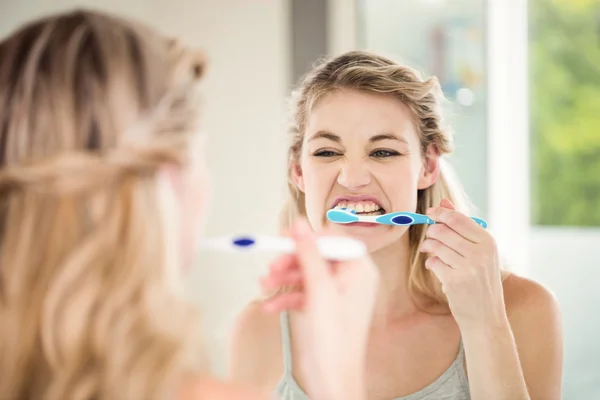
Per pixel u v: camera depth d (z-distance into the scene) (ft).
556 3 6.51
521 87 6.43
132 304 1.64
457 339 3.11
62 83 1.73
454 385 3.05
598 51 6.56
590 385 6.18
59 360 1.63
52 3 6.64
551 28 6.54
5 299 1.68
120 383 1.62
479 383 2.82
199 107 1.91
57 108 1.72
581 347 6.36
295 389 3.14
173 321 1.69
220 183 7.05
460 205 3.34
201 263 6.98
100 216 1.66
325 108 3.06
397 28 6.55
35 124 1.72
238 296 6.94
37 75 1.75
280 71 6.81
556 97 6.59
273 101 6.86
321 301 1.94
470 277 2.76
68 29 1.81
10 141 1.74
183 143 1.77
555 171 6.65
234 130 6.98
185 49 1.95
